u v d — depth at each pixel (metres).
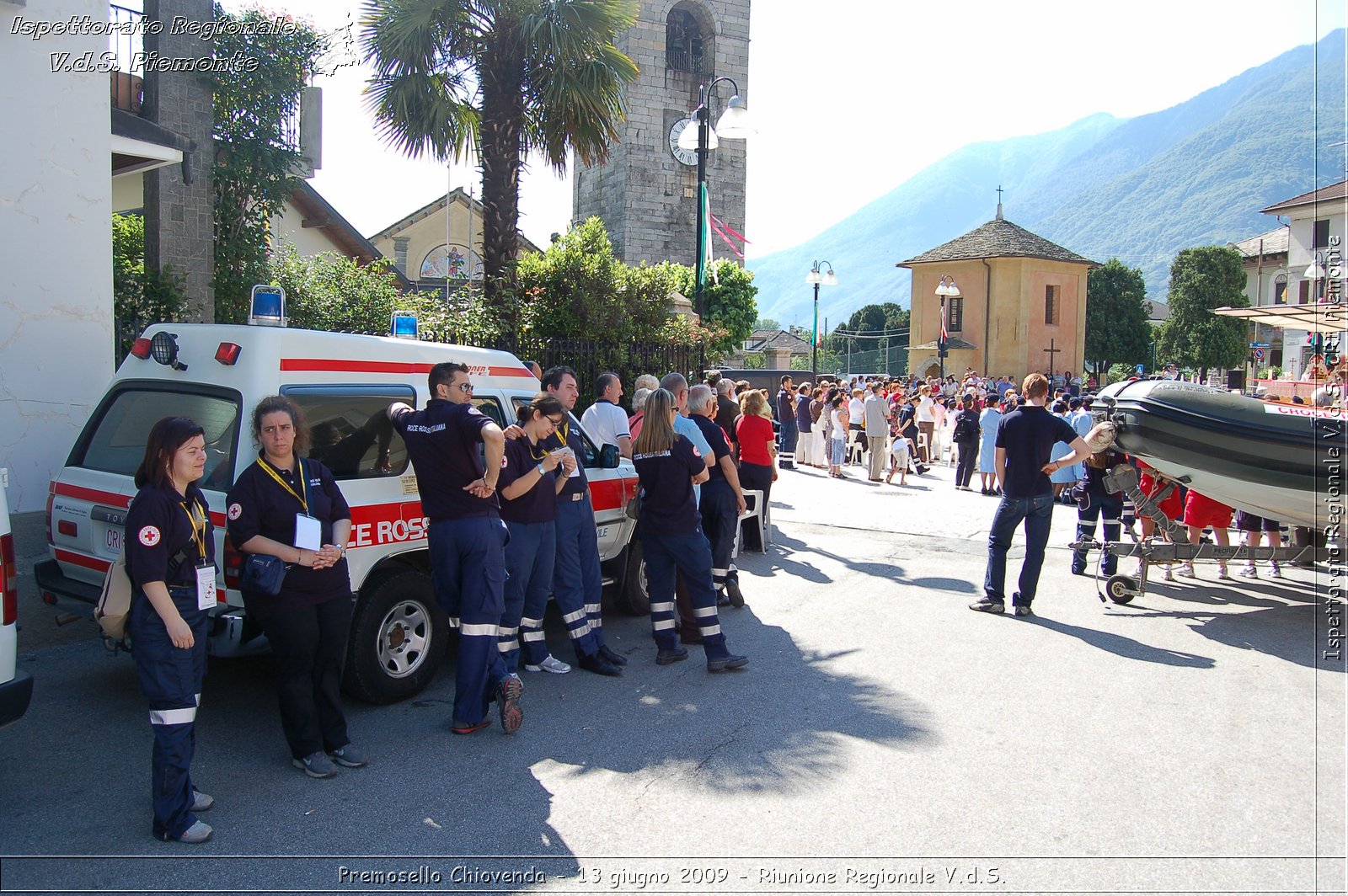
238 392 4.95
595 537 6.30
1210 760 4.85
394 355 5.77
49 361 6.95
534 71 11.46
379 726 5.20
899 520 12.78
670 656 6.39
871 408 17.64
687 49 38.16
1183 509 9.43
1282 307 9.26
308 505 4.36
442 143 12.02
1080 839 4.01
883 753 4.90
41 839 3.85
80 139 7.06
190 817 3.88
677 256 38.06
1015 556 10.37
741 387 19.94
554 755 4.82
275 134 11.27
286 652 4.35
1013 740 5.09
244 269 11.33
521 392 6.81
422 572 5.68
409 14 10.91
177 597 3.80
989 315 48.81
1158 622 7.59
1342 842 4.00
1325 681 6.12
